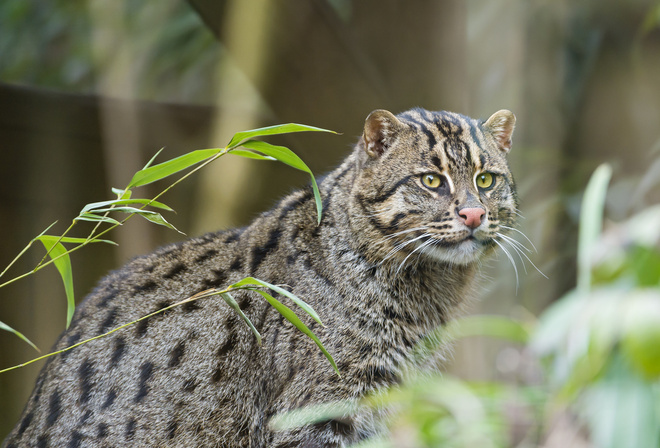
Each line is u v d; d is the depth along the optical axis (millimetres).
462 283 8750
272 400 7664
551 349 4387
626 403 4027
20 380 12305
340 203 8281
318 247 8117
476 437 4543
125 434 7551
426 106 11867
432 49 11672
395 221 8031
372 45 11766
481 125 8656
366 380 7770
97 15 15227
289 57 11500
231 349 7887
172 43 16234
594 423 4152
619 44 15703
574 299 4121
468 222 7895
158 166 5836
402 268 8148
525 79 14719
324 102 11828
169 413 7660
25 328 12406
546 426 4691
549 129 15086
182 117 13070
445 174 8078
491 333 4707
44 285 12477
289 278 8000
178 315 7949
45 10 16422
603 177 4629
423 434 4961
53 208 12609
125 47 15336
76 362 7828
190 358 7809
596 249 4531
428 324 8398
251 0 11133
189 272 8281
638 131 15484
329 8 11344
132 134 12492
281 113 12062
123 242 12352
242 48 11484
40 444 7582
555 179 14664
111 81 13398
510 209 8578
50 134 12438
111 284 8383
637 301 3865
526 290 13477
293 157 6020
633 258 4301
